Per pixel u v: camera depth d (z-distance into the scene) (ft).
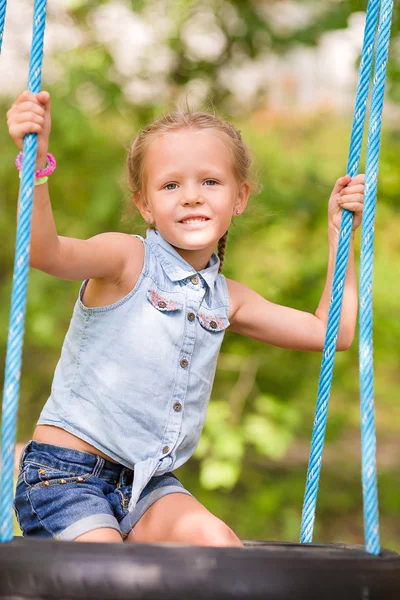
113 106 19.31
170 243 8.12
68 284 19.47
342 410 20.93
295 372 20.11
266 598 5.51
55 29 20.27
